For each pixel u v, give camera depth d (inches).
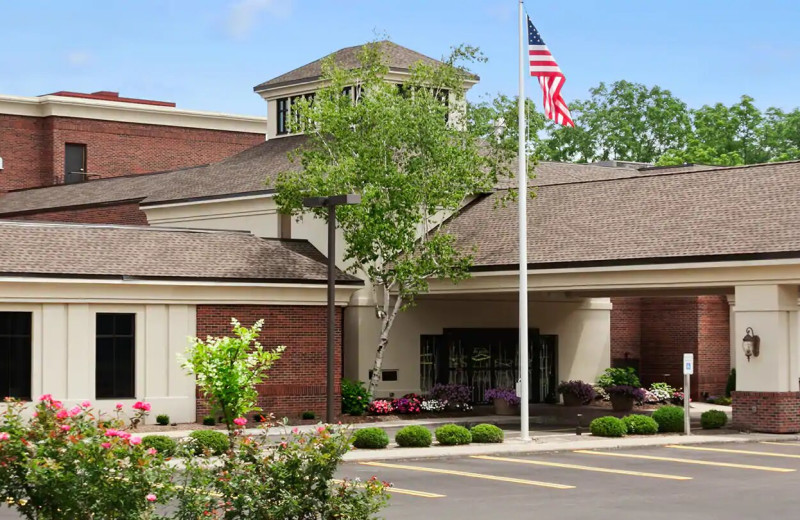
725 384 2023.9
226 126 2874.0
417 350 1744.6
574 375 1926.7
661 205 1556.3
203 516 553.0
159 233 1535.4
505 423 1565.0
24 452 543.2
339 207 1525.6
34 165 2667.3
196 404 1455.5
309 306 1546.5
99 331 1406.3
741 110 3599.9
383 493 596.1
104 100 2711.6
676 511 791.7
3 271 1322.6
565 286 1517.0
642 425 1330.0
